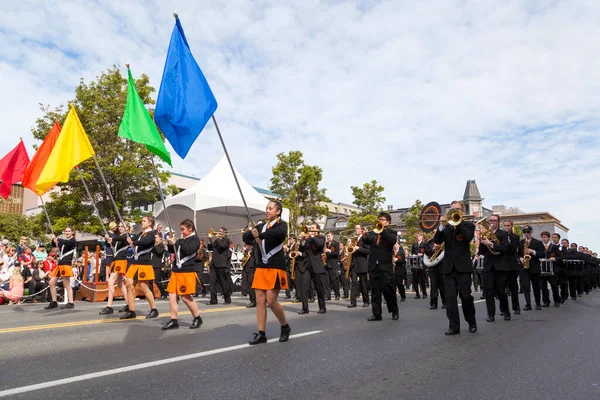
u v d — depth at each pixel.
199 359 4.85
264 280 5.71
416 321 8.09
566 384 3.99
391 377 4.16
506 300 8.51
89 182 21.94
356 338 6.21
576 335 6.59
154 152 8.23
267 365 4.59
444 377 4.18
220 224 23.95
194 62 7.39
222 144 7.02
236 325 7.47
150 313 8.38
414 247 14.48
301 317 8.77
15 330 6.88
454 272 6.74
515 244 8.51
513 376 4.24
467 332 6.80
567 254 14.24
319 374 4.25
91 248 41.72
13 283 12.05
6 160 11.78
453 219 6.64
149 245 8.30
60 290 13.54
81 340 6.04
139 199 23.80
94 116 21.03
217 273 11.81
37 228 22.75
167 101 7.26
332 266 13.22
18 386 3.86
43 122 20.86
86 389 3.76
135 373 4.27
